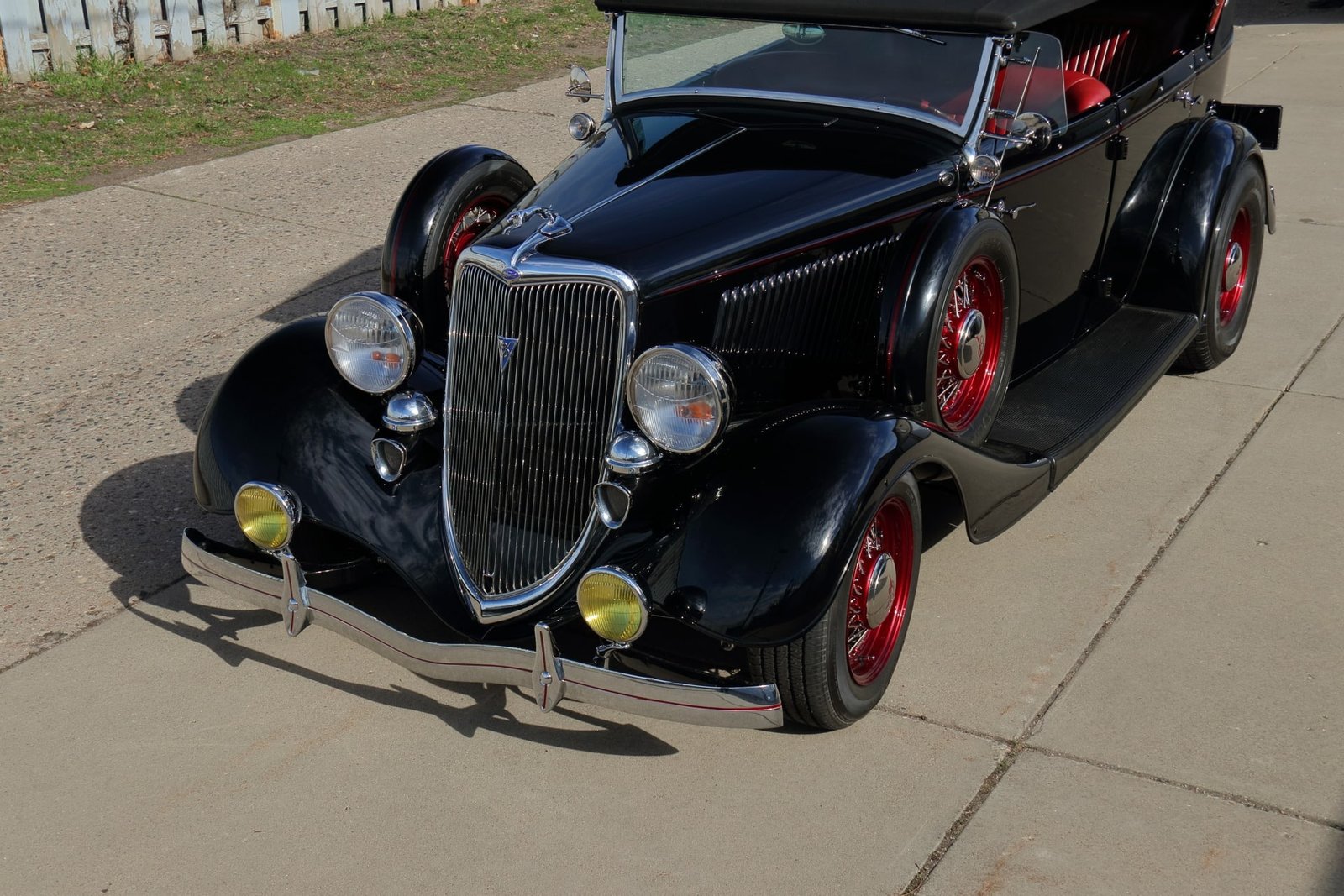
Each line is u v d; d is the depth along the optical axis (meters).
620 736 3.72
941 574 4.43
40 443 5.40
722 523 3.33
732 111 4.54
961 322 4.11
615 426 3.53
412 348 3.93
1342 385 5.78
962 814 3.34
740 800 3.43
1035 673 3.89
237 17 11.56
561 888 3.15
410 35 12.47
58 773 3.56
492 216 5.09
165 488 5.06
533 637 3.63
